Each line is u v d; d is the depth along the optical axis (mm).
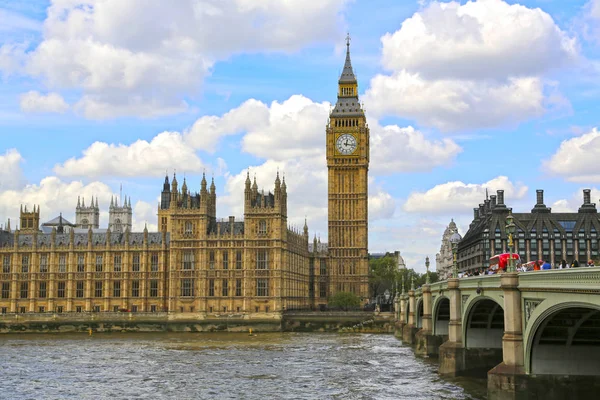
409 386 101062
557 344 72438
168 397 97438
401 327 193375
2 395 100438
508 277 74062
